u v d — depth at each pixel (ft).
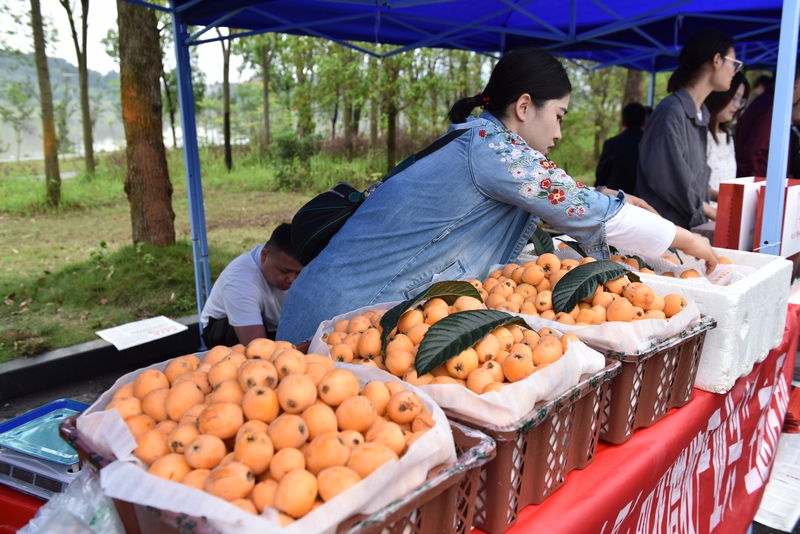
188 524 2.46
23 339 14.94
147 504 2.59
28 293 18.67
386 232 5.71
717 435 6.05
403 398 3.19
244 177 38.09
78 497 3.28
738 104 11.69
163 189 21.29
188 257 21.15
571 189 5.27
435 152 5.79
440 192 5.59
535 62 5.71
